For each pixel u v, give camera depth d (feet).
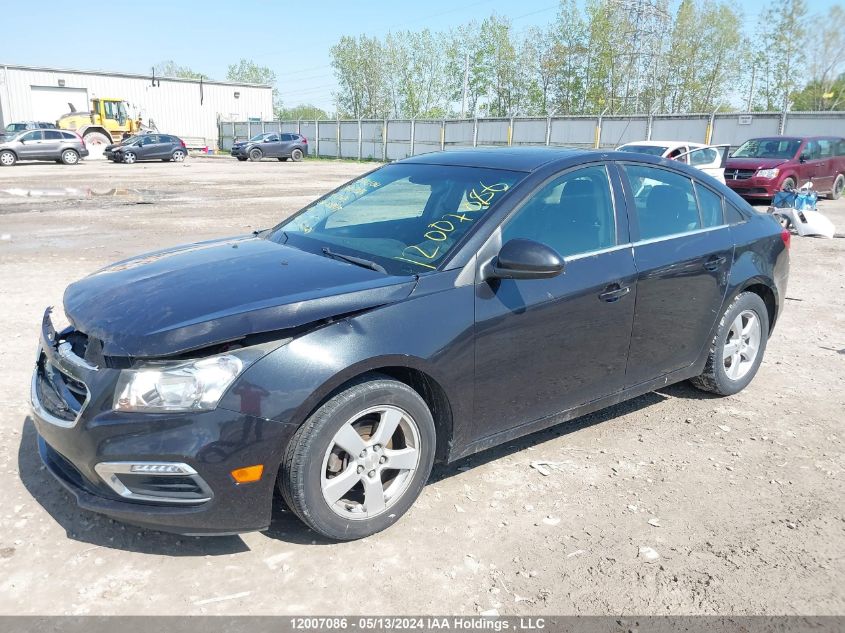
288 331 9.21
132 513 8.84
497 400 11.25
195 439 8.60
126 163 117.19
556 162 12.40
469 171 12.82
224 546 9.95
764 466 12.85
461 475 12.17
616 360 12.87
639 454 13.19
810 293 26.91
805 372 17.97
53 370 10.21
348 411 9.47
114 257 30.83
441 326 10.21
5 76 169.78
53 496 11.06
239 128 197.36
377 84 263.08
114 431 8.66
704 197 14.80
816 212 41.88
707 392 16.20
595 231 12.46
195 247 12.98
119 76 187.32
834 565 9.95
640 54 190.60
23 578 9.12
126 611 8.58
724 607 9.01
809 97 170.30
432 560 9.77
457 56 233.96
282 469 9.34
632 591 9.26
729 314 14.99
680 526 10.82
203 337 8.76
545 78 212.02
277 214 47.47
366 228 12.34
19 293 23.80
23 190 64.03
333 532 9.80
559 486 11.90
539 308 11.28
